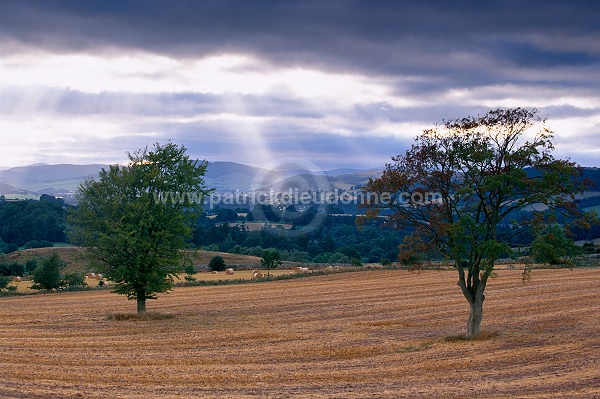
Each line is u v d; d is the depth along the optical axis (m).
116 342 29.77
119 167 40.25
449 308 40.31
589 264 66.06
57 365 24.22
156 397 18.77
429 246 29.27
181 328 34.19
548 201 28.02
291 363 24.38
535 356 24.75
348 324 35.03
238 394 19.20
